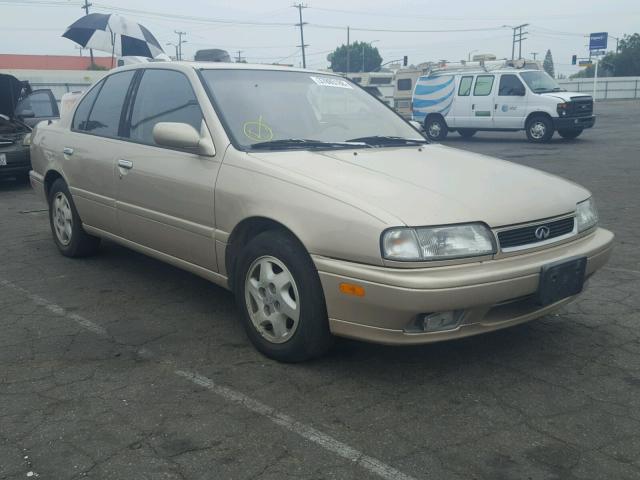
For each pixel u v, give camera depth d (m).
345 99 4.78
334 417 3.09
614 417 3.08
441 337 3.20
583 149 15.41
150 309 4.55
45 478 2.61
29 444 2.85
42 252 6.07
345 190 3.34
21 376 3.51
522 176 3.85
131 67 5.06
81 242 5.61
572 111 17.20
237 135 3.97
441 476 2.63
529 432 2.95
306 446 2.84
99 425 3.01
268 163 3.68
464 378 3.48
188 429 2.98
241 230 3.80
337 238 3.22
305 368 3.60
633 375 3.52
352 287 3.18
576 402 3.23
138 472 2.66
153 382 3.44
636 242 6.32
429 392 3.33
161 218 4.33
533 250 3.38
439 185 3.48
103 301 4.71
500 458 2.75
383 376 3.50
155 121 4.53
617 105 39.31
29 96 13.44
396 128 4.74
